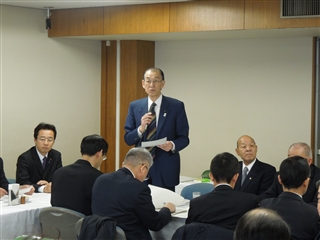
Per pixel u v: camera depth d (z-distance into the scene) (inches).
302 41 258.2
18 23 268.2
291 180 128.2
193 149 286.8
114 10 259.9
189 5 241.3
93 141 164.6
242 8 229.1
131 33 256.4
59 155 219.6
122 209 140.4
